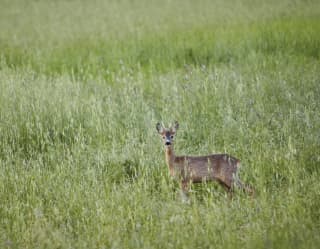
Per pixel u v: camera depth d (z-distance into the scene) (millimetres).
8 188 20344
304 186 18953
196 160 20047
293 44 40406
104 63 42094
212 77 29516
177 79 31641
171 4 75375
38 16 72312
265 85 29125
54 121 25312
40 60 42938
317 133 22047
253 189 19219
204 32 47688
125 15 67562
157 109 27344
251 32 45250
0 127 25062
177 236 16266
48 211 19000
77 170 21484
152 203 18391
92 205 18750
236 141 23188
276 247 15172
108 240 16422
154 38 47094
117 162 22078
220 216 17188
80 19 66938
